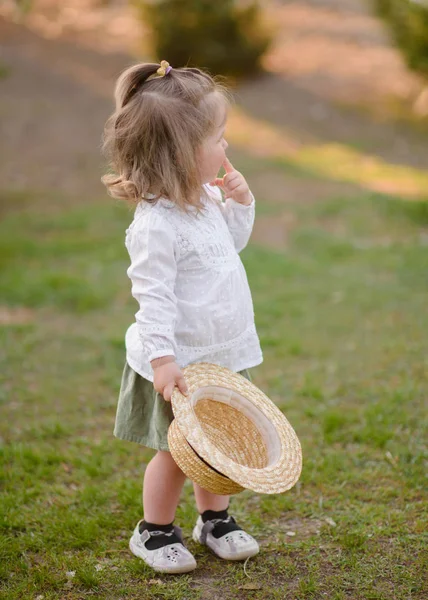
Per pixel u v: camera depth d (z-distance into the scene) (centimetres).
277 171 1152
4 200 1038
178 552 304
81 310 684
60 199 1050
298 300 694
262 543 327
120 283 753
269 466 270
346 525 336
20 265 804
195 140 283
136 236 287
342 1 1897
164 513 308
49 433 445
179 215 289
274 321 642
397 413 445
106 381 524
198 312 289
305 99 1444
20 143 1241
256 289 729
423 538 321
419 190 1072
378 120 1366
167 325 278
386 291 708
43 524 343
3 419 465
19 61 1532
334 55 1611
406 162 1205
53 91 1426
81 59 1561
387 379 508
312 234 890
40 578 300
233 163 1176
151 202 288
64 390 511
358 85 1491
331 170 1159
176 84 288
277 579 300
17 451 413
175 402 270
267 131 1324
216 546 315
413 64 1277
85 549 324
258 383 514
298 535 331
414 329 607
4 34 1653
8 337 611
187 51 1462
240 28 1477
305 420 452
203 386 284
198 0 1441
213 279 292
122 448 420
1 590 293
